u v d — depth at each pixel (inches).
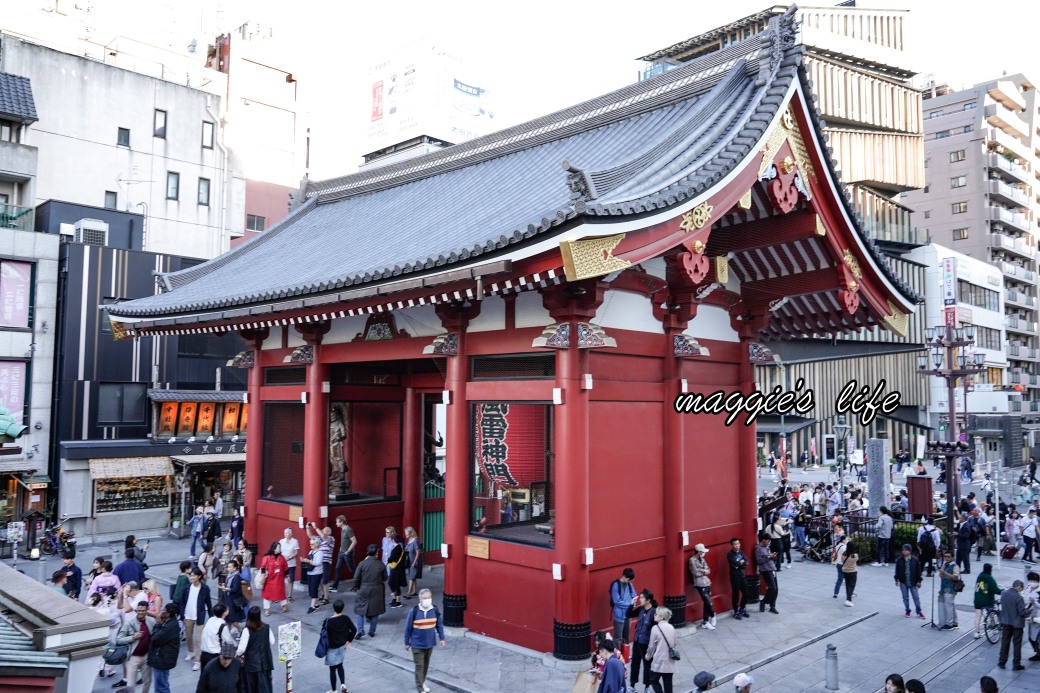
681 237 590.6
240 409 1550.2
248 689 496.1
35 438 1339.8
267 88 2628.0
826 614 799.1
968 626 791.1
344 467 974.4
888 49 2940.5
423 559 968.3
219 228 1983.3
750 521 827.4
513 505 685.9
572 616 607.5
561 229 505.4
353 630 558.6
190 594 644.7
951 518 1091.9
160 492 1430.9
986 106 3718.0
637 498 690.2
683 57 3034.0
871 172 2854.3
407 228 908.6
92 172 1779.0
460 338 712.4
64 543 1109.1
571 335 623.2
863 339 2866.6
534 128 1007.6
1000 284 3518.7
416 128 2456.9
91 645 374.3
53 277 1379.2
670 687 525.3
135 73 1855.3
